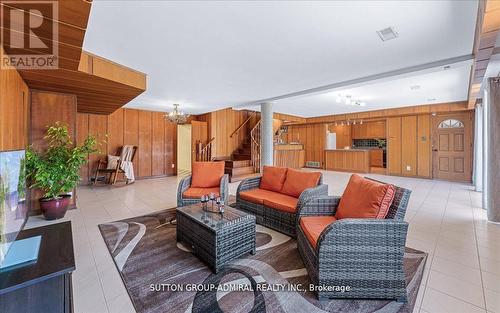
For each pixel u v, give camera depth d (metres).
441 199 4.70
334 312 1.58
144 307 1.63
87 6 1.47
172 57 2.99
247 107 6.75
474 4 1.88
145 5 1.88
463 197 4.87
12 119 2.43
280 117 8.62
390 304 1.66
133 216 3.61
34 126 3.58
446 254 2.38
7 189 1.23
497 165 3.32
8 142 2.26
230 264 2.19
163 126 7.93
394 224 1.69
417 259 2.28
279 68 3.38
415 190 5.59
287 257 2.33
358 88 4.77
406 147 7.75
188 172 7.94
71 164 3.45
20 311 1.09
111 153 6.82
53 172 3.31
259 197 3.21
